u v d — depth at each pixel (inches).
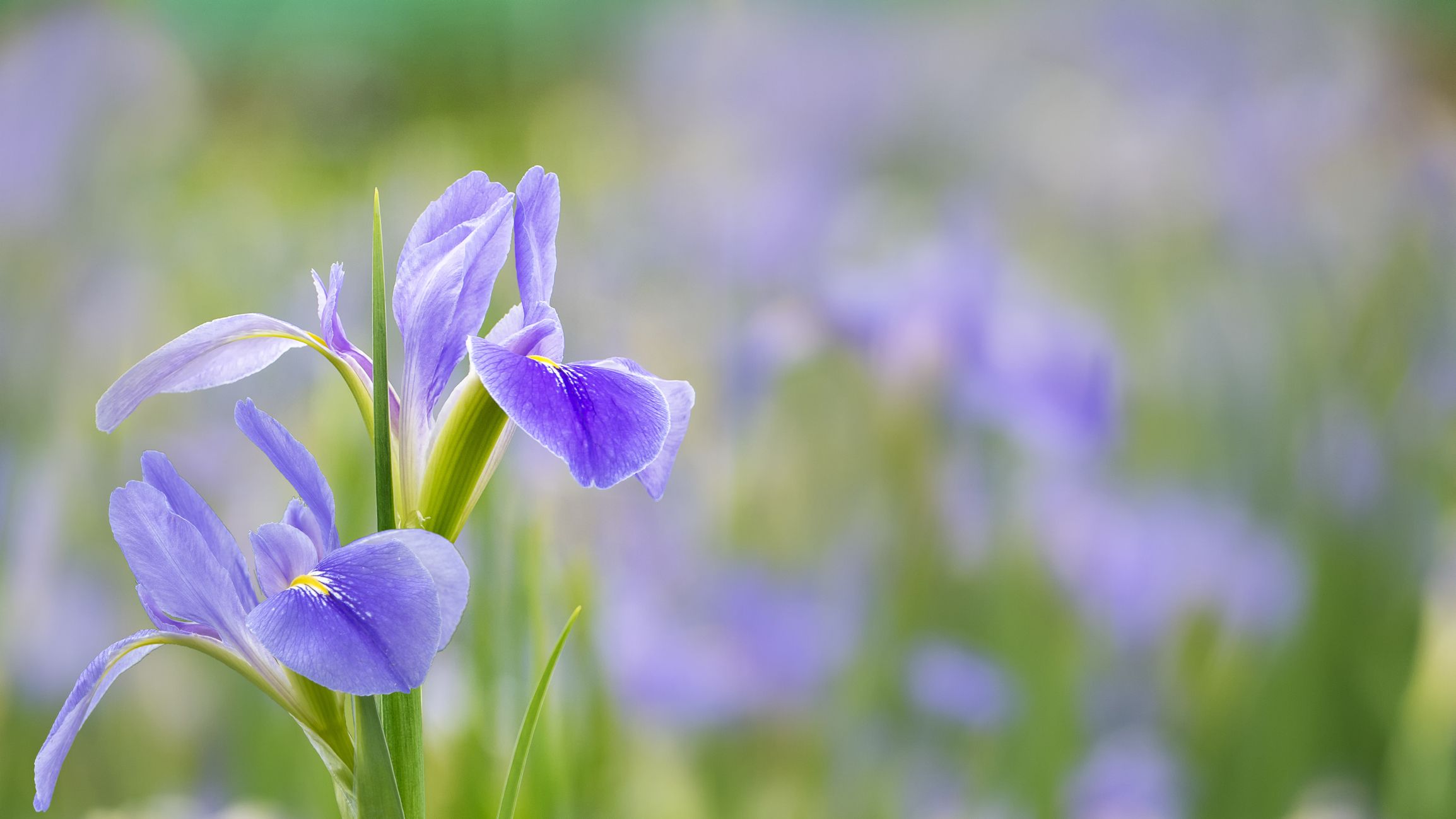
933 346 67.8
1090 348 72.1
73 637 61.7
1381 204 112.4
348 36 186.7
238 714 57.3
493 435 32.4
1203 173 122.9
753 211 113.1
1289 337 89.7
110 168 122.9
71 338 90.3
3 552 61.4
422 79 184.1
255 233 123.0
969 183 137.4
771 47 171.6
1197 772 62.2
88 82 123.9
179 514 32.0
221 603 31.9
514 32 185.9
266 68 180.5
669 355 75.1
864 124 155.1
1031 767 58.7
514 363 32.1
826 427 70.0
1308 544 71.0
